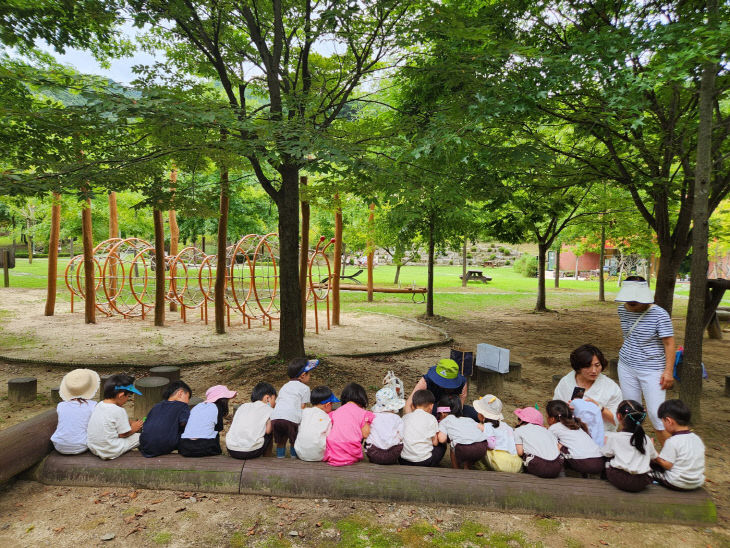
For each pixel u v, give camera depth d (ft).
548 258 144.15
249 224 81.46
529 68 18.48
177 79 24.50
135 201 72.84
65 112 18.38
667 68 15.40
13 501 12.28
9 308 53.16
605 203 51.72
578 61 17.46
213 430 13.57
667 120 24.39
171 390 14.35
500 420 13.70
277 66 24.13
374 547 10.52
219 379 25.04
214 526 11.25
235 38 27.37
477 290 83.92
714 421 19.44
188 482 12.76
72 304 52.70
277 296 73.31
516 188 29.89
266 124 19.13
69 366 27.86
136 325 45.19
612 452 12.12
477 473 12.37
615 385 14.06
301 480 12.49
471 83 20.26
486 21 22.82
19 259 148.56
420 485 12.17
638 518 11.50
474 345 36.42
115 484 12.95
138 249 54.13
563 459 12.75
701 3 22.16
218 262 40.60
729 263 86.22
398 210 23.31
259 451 13.38
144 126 20.98
